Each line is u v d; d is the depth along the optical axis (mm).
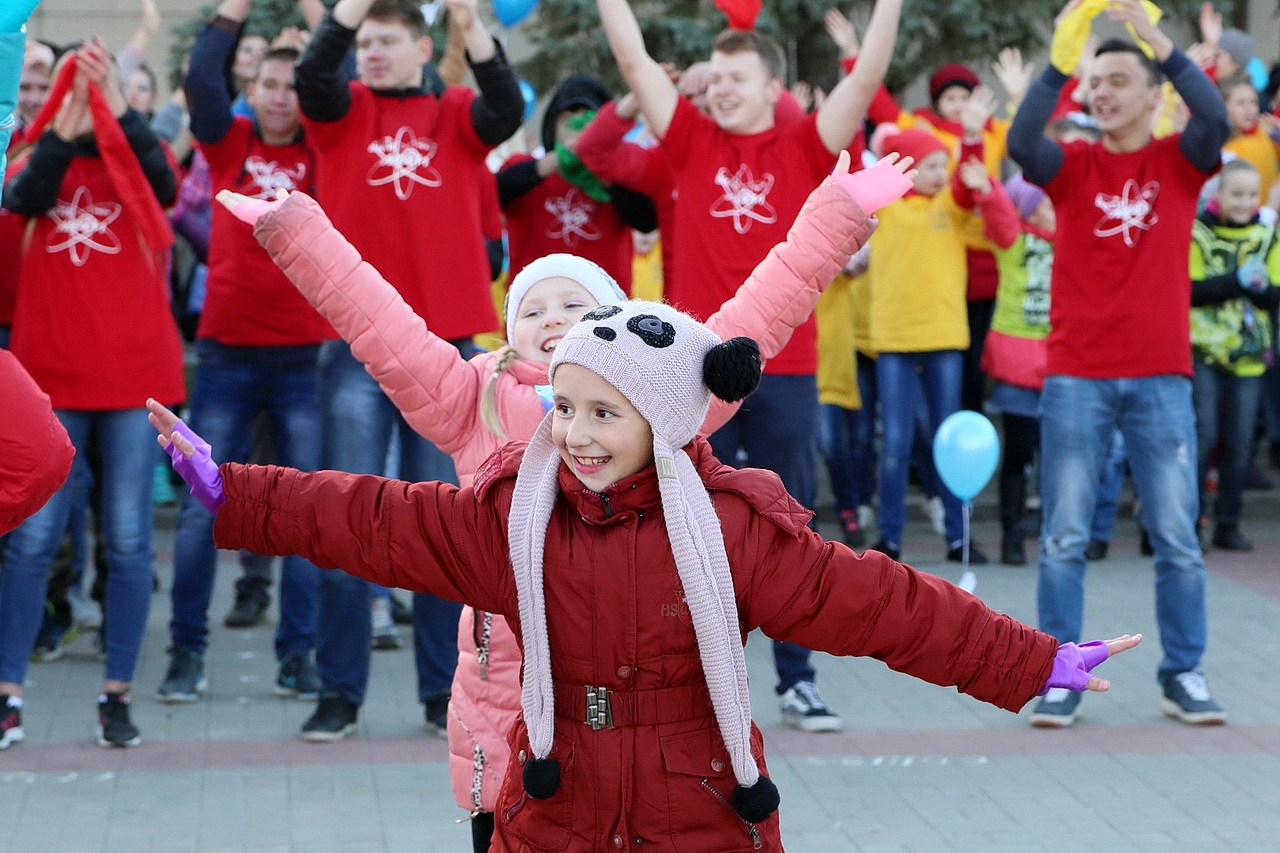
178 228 7203
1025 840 4742
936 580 2781
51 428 3064
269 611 7953
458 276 5621
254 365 6328
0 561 7070
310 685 6340
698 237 5715
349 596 5660
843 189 3629
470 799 3619
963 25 10328
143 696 6344
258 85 6262
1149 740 5801
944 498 9078
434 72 6184
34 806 4973
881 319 8539
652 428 2666
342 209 5543
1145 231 5918
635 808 2709
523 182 6867
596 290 3785
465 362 3721
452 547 2799
